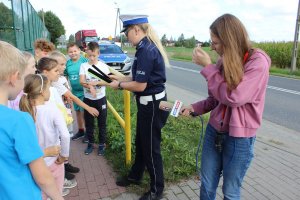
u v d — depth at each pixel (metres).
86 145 4.77
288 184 3.62
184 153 4.31
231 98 1.96
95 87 4.17
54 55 3.73
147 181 3.50
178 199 3.22
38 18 19.03
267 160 4.32
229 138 2.21
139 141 3.24
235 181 2.30
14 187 1.42
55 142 2.67
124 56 14.66
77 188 3.42
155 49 2.78
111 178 3.66
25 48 10.10
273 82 14.09
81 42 26.17
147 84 2.84
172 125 5.78
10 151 1.40
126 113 3.67
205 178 2.48
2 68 1.42
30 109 2.47
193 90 11.31
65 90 3.81
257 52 2.00
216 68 2.10
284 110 8.18
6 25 7.74
